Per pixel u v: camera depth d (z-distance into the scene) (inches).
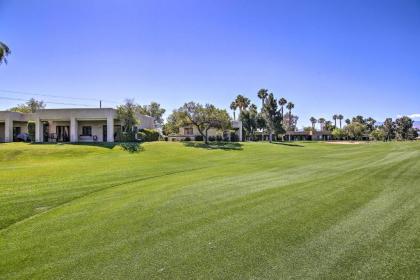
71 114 1476.4
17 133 1657.2
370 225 241.6
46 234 231.6
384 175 520.7
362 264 172.1
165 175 540.7
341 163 750.5
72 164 720.3
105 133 1581.0
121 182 465.4
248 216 270.1
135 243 209.2
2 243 214.8
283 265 172.1
